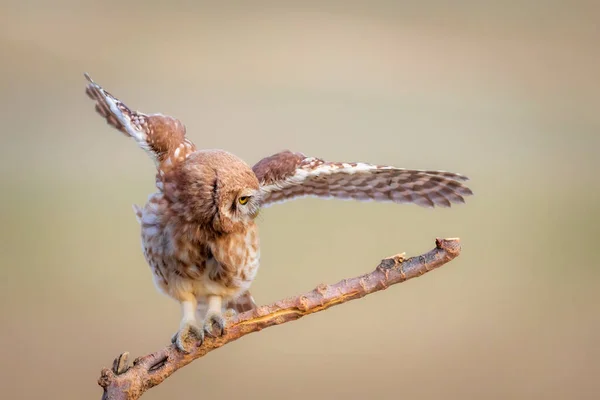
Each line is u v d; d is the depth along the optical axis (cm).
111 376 484
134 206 623
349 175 663
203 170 570
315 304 512
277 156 662
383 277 505
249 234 599
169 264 592
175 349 513
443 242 502
